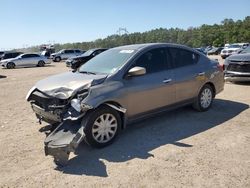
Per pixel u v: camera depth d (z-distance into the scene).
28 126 6.39
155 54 6.03
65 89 4.96
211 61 7.30
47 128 6.18
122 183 3.87
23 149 5.08
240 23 115.25
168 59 6.25
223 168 4.20
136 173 4.12
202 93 6.98
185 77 6.41
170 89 6.09
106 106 5.02
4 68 28.80
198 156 4.62
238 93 9.42
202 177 3.97
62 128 4.79
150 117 6.28
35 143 5.36
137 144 5.17
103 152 4.87
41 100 5.29
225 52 33.59
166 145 5.09
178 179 3.93
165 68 6.12
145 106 5.67
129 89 5.34
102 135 5.02
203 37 119.94
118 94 5.13
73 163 4.50
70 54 41.41
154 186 3.78
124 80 5.35
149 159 4.55
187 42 126.25
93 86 4.95
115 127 5.19
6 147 5.18
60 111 4.89
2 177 4.14
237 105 7.78
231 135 5.51
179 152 4.79
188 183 3.83
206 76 6.93
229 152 4.75
